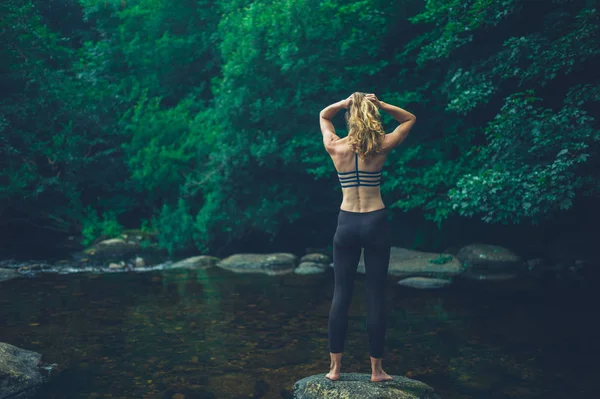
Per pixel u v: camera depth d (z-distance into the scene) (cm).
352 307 625
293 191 1143
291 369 412
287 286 759
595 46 682
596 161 704
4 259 1015
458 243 1033
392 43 1044
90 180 1273
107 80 1454
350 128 344
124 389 371
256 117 1068
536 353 446
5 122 1074
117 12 1465
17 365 392
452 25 827
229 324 546
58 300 663
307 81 1044
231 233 1147
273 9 1038
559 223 978
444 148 991
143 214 1368
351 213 342
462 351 453
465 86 865
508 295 675
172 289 739
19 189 1099
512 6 769
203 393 364
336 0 1020
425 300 651
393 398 324
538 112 809
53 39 1309
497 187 714
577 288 713
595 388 369
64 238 1265
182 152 1242
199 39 1515
